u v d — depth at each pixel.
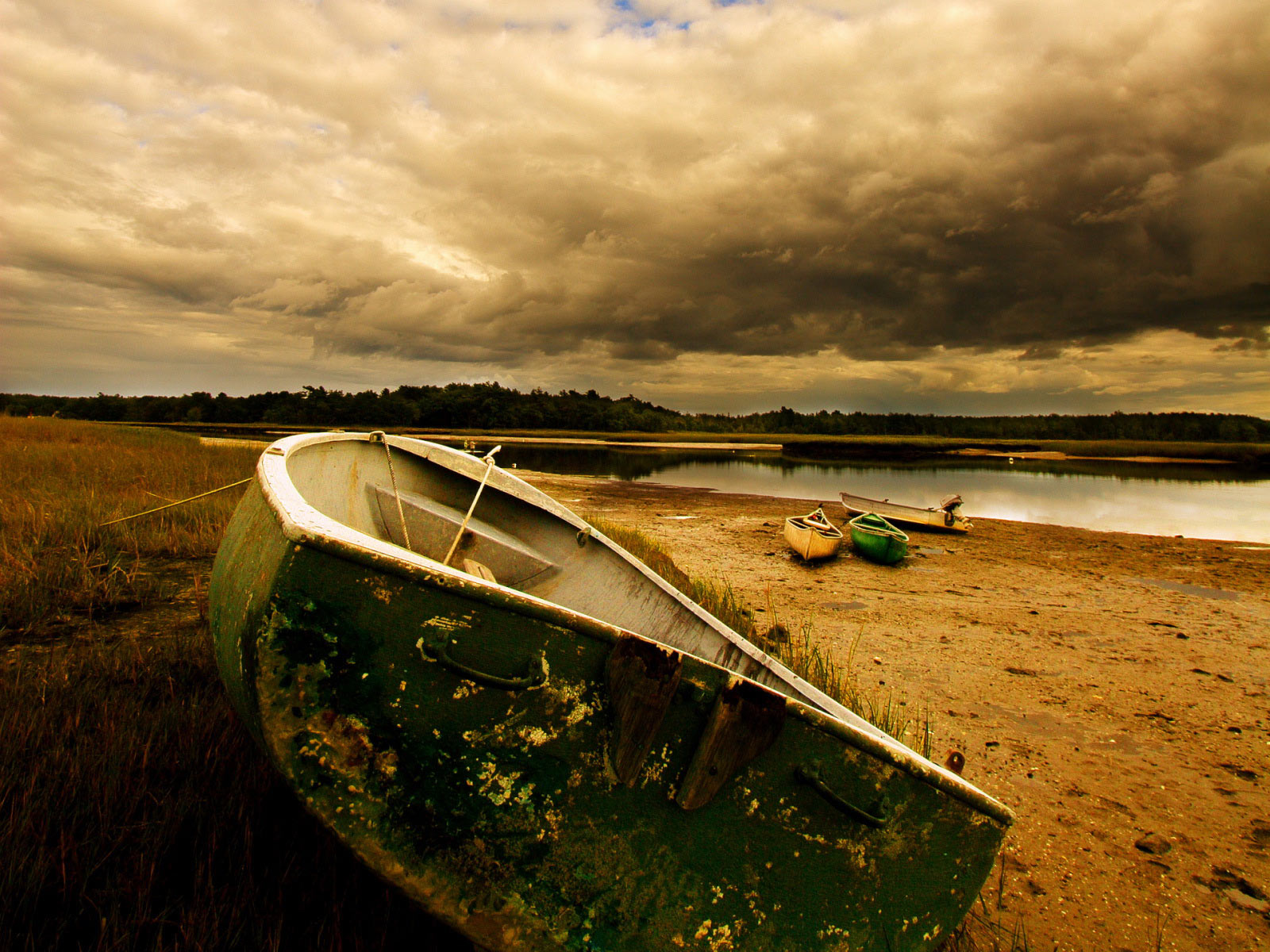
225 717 3.17
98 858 2.31
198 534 6.68
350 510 4.10
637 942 1.94
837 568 11.07
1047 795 4.18
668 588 3.97
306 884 2.38
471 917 1.87
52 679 3.41
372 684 1.77
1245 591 10.08
